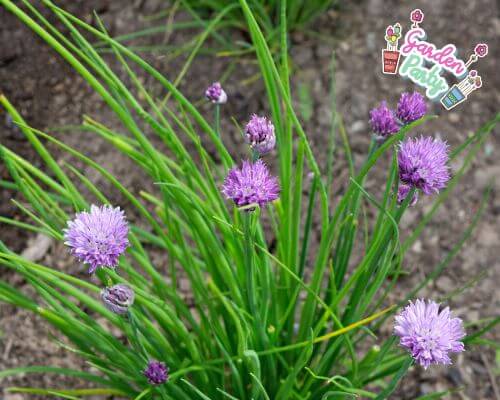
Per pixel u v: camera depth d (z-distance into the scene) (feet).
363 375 2.19
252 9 3.42
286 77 2.04
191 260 2.27
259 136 1.90
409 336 1.81
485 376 2.75
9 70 3.42
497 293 2.92
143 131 3.25
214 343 2.51
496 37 3.55
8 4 1.85
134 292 1.99
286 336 2.39
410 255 2.99
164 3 3.66
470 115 3.34
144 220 3.04
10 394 2.70
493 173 3.17
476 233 3.04
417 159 1.88
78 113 3.34
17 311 2.88
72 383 2.73
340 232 2.35
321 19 3.64
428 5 3.66
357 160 3.19
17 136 3.22
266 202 1.82
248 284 2.03
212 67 3.48
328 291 2.37
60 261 2.97
